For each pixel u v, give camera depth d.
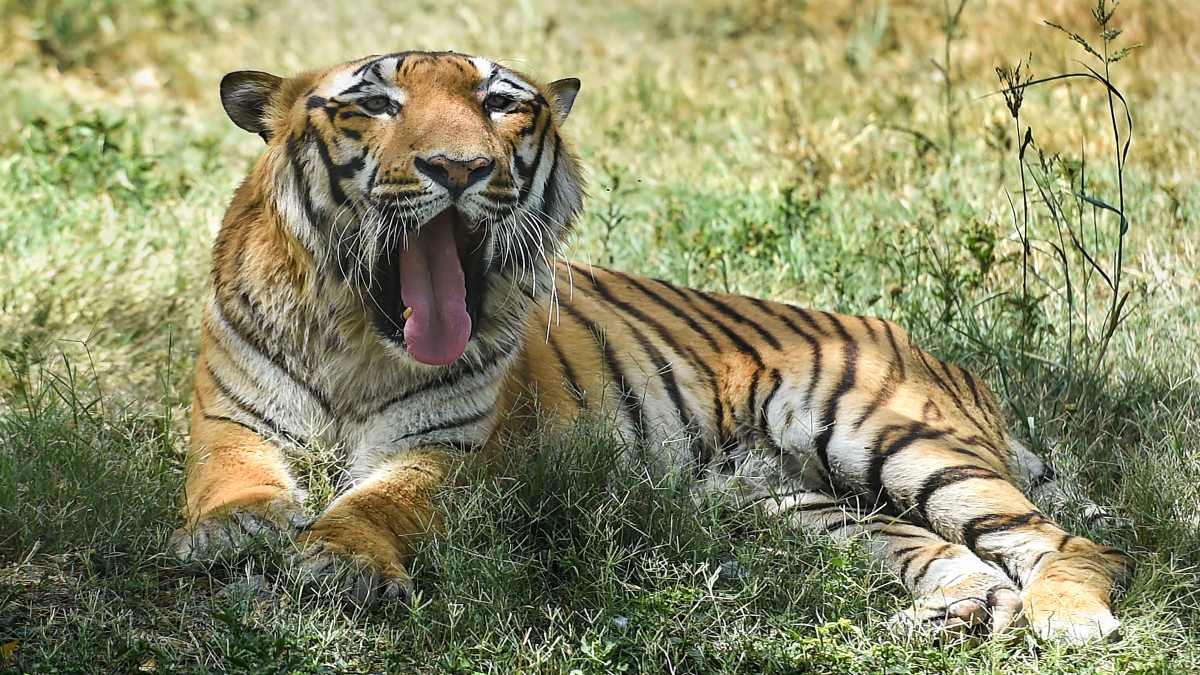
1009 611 7.03
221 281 8.34
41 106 17.22
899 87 18.92
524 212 8.08
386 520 7.41
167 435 8.81
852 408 8.91
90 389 9.84
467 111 7.72
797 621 7.00
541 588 7.33
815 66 20.30
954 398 9.28
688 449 9.09
